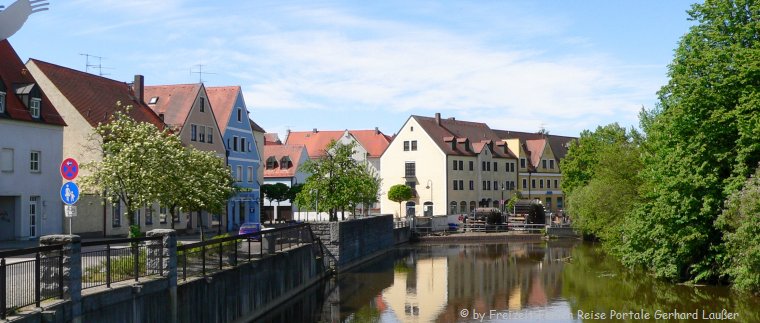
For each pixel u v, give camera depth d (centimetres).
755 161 3127
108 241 1767
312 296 3566
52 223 4050
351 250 4894
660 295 3319
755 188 2819
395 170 9350
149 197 2839
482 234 7431
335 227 4516
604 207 4828
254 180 6912
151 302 1873
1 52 4016
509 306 3241
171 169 2944
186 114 5534
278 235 3275
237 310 2542
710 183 3228
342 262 4600
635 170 4856
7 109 3741
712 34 3272
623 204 4734
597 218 4959
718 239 3378
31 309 1433
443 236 7319
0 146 3675
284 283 3247
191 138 5588
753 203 2786
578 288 3728
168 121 5475
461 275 4431
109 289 1694
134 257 1878
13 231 3819
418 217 7806
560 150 11719
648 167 4006
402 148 9319
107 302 1670
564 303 3278
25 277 1438
